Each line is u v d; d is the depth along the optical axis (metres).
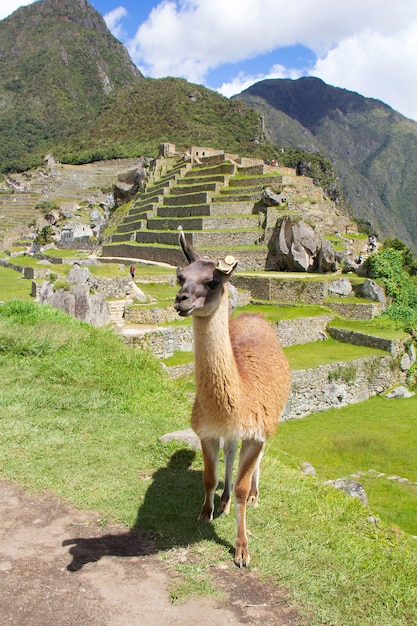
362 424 15.85
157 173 56.28
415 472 12.25
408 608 3.77
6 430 6.05
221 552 4.19
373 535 5.29
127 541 4.21
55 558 3.90
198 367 4.00
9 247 59.06
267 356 4.92
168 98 120.00
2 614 3.28
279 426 15.56
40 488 4.91
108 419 6.95
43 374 8.20
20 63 193.38
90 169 98.62
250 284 27.25
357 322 23.12
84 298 15.46
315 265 30.47
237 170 43.69
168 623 3.33
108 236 51.16
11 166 116.94
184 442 6.41
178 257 34.62
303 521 4.92
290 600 3.66
